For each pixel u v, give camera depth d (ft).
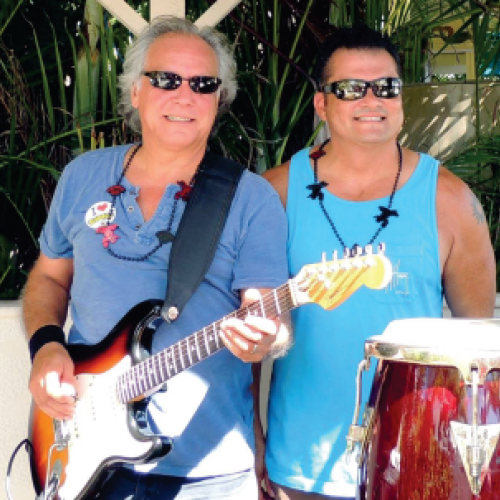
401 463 5.83
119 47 11.85
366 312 7.40
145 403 6.89
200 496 6.88
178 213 7.25
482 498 5.58
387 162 7.80
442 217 7.66
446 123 10.61
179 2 10.10
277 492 7.66
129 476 6.97
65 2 12.24
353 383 7.38
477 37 11.93
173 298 6.90
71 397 7.06
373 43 7.66
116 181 7.57
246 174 7.38
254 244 7.10
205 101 7.40
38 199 11.54
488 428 5.61
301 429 7.47
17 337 9.74
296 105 11.46
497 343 5.78
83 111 11.38
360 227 7.61
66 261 7.94
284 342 6.82
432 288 7.58
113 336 6.98
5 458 9.82
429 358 5.68
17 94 11.47
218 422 6.95
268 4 11.98
